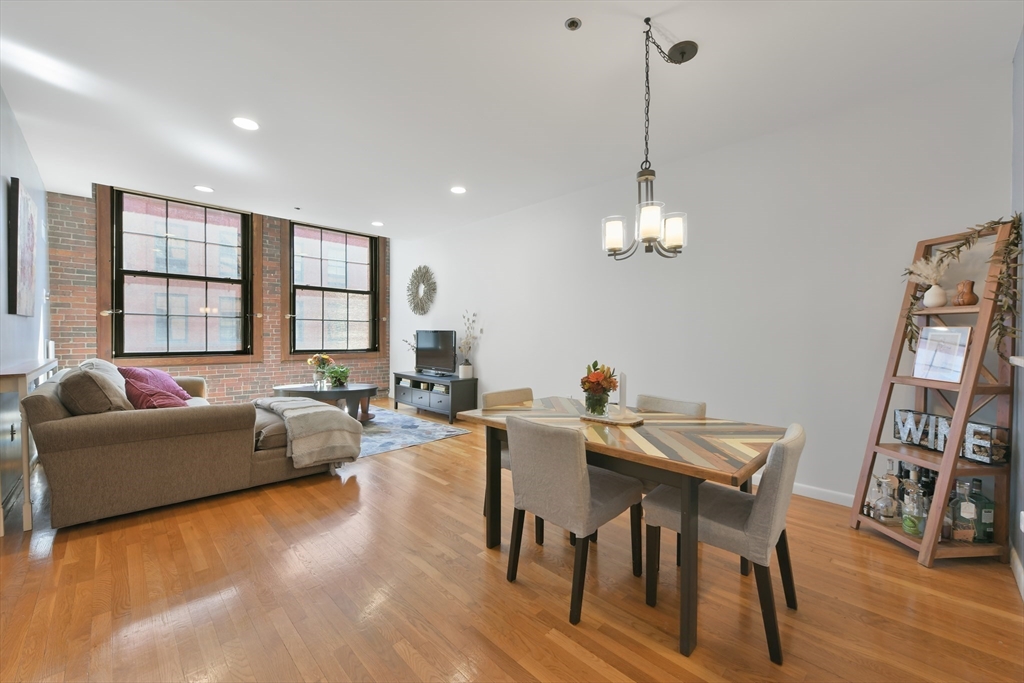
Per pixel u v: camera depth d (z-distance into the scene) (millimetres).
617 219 2129
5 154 2490
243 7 1788
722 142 3109
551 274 4480
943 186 2371
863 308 2633
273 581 1906
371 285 6762
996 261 2041
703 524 1596
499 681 1372
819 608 1740
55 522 2291
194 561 2062
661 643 1547
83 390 2441
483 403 2561
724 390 3203
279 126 2838
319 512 2648
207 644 1518
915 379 2285
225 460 2830
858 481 2467
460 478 3285
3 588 1825
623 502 1854
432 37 1986
